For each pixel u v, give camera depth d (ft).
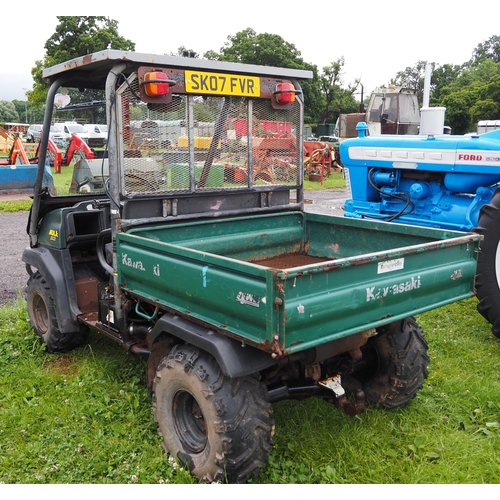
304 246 13.58
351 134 67.97
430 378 12.67
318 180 57.98
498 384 12.28
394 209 18.92
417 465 9.50
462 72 157.99
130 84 10.27
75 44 87.81
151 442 10.14
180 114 11.02
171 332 9.10
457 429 10.77
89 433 10.46
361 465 9.53
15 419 10.86
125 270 10.45
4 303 18.07
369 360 11.39
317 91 128.16
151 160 10.82
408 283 8.96
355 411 9.55
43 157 12.82
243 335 7.83
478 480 9.12
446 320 16.43
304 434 10.32
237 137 12.05
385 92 51.67
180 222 11.44
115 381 12.28
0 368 13.07
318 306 7.60
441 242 9.52
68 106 12.83
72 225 12.86
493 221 14.23
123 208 10.55
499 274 14.37
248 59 119.24
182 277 8.87
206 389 8.34
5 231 30.22
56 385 12.23
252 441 8.27
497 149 15.66
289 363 9.38
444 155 16.83
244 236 12.39
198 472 8.83
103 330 11.85
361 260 8.14
